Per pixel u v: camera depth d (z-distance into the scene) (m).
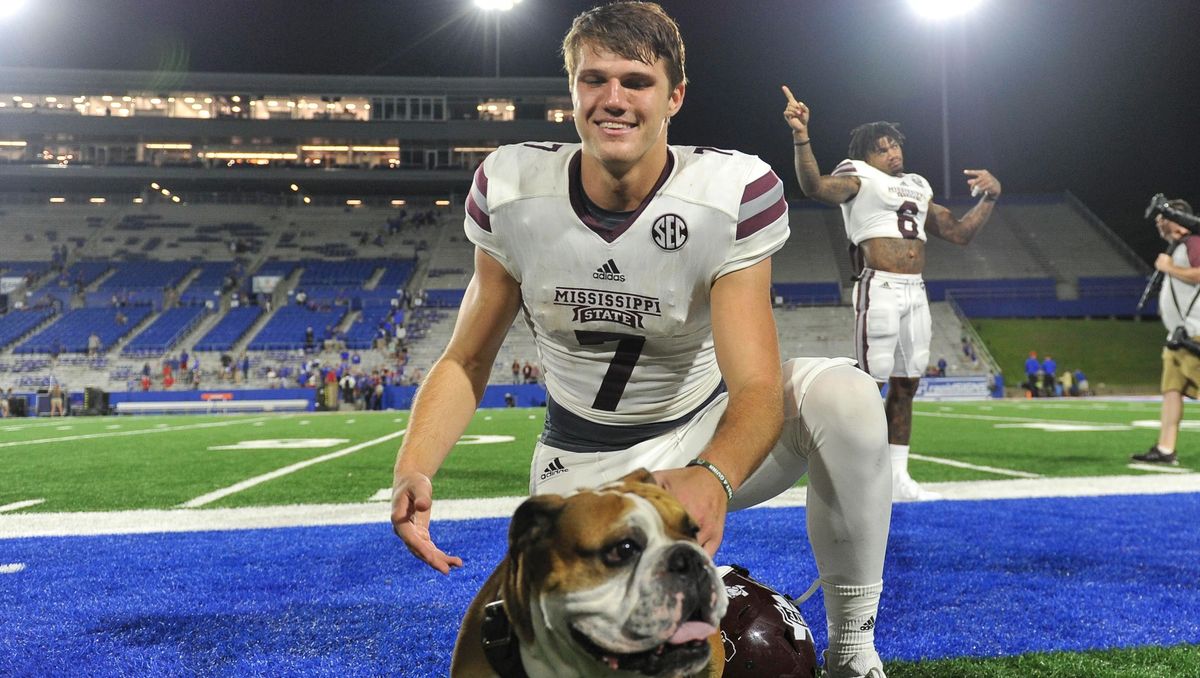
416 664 2.30
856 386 1.97
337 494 5.74
